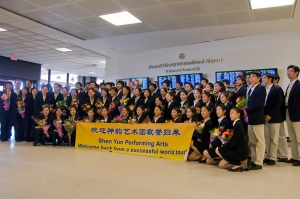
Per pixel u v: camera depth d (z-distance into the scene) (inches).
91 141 202.2
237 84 192.9
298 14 216.7
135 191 102.6
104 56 411.5
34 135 220.1
